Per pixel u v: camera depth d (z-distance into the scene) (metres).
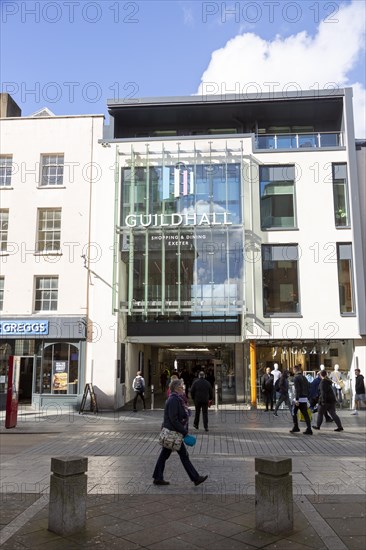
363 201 21.70
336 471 8.49
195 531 5.43
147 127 24.69
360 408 20.33
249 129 24.25
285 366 21.66
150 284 21.16
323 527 5.51
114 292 21.27
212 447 11.37
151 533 5.37
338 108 23.17
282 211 21.69
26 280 21.98
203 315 21.80
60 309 21.66
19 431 14.77
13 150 23.09
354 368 20.70
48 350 21.41
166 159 22.06
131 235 21.42
